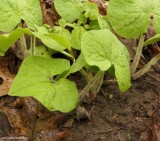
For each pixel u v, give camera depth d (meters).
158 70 0.88
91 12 0.82
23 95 0.65
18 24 0.78
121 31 0.78
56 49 0.74
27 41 0.86
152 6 0.78
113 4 0.78
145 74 0.86
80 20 0.83
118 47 0.71
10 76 0.82
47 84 0.68
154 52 0.92
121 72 0.69
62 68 0.70
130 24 0.78
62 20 0.82
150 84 0.84
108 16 0.78
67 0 0.84
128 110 0.78
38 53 0.80
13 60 0.85
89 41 0.68
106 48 0.69
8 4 0.74
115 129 0.75
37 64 0.70
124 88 0.70
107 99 0.80
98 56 0.68
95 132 0.74
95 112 0.77
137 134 0.74
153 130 0.73
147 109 0.79
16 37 0.70
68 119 0.75
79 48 0.78
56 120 0.75
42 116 0.75
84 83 0.83
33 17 0.76
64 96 0.67
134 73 0.85
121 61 0.70
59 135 0.73
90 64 0.67
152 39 0.78
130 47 0.90
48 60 0.71
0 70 0.82
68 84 0.68
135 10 0.78
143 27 0.78
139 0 0.78
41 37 0.71
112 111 0.78
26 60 0.70
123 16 0.78
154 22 0.78
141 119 0.77
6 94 0.78
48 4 0.96
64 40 0.70
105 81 0.82
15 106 0.77
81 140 0.72
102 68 0.67
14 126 0.74
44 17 0.92
